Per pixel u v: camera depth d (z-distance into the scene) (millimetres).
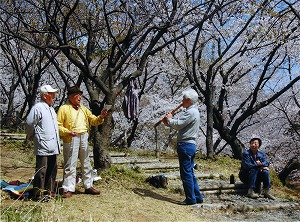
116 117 16641
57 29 7559
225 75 12273
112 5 9703
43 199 5156
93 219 4738
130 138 15180
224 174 8461
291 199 6910
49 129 5367
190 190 5902
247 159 6992
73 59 7258
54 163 5508
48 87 5535
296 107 13867
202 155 11055
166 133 18453
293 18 11773
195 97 5957
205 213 5586
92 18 9531
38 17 10961
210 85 11359
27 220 4023
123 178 6984
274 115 14203
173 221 5031
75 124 5762
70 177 5703
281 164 14031
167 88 18578
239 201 6461
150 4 8531
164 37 12617
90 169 5973
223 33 11125
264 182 6871
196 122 5914
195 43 10930
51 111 5484
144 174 7871
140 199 5930
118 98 16531
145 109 16297
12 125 17000
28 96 12750
